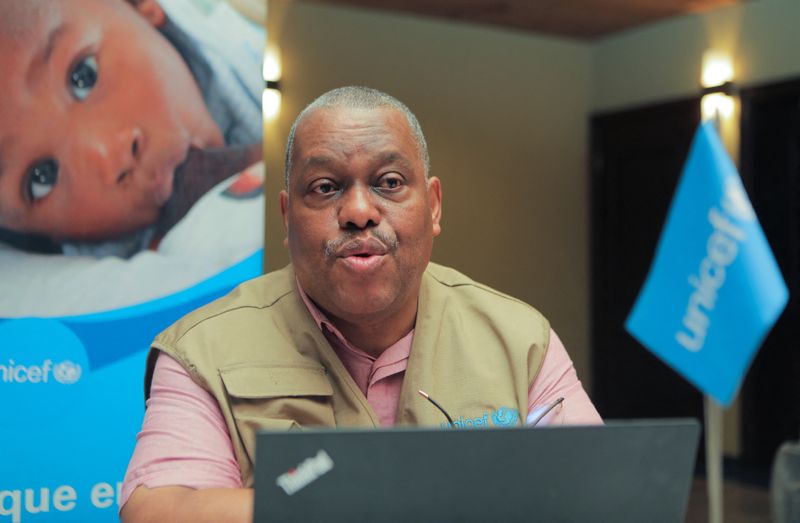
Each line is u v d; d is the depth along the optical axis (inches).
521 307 68.7
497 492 39.0
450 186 297.9
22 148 112.3
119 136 117.5
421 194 59.5
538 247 312.7
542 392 66.4
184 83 121.3
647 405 305.0
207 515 51.9
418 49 292.5
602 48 319.0
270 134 268.7
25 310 111.9
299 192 58.6
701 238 65.0
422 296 64.9
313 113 59.0
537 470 39.2
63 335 113.9
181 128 121.0
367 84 284.4
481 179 303.0
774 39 261.0
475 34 301.6
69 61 115.0
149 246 119.0
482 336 65.5
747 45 268.4
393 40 288.7
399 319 62.7
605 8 277.6
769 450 265.7
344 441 37.4
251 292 64.9
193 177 121.8
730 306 62.9
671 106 290.5
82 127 115.5
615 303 316.5
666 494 41.1
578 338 320.8
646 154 303.7
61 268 114.0
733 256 63.0
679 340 65.7
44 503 112.4
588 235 322.3
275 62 270.4
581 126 320.8
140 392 118.0
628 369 311.7
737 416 271.9
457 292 67.8
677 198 66.7
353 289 57.8
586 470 39.8
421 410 62.0
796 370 260.7
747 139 267.0
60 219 114.1
